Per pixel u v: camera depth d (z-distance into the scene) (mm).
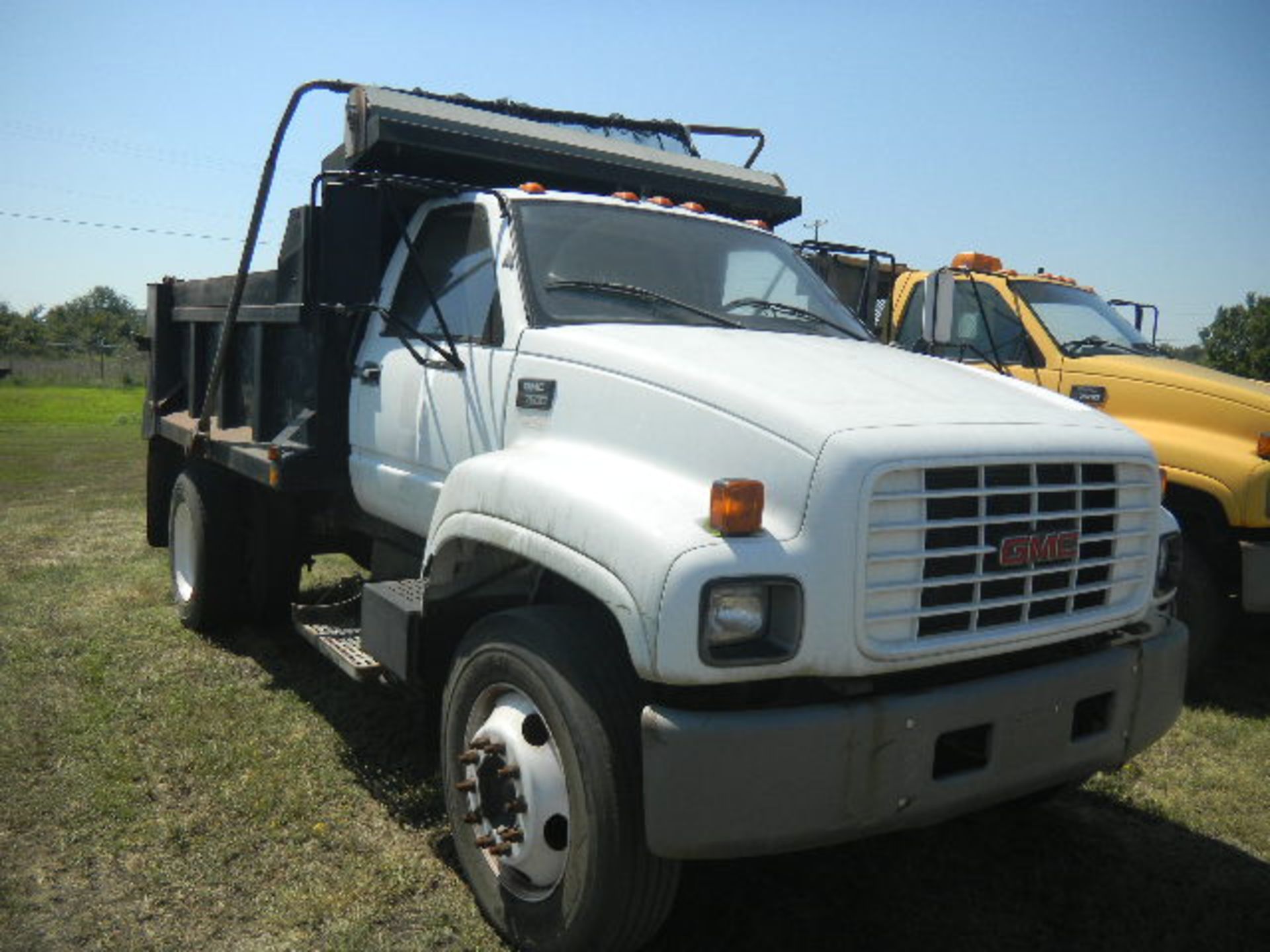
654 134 6258
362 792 4230
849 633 2750
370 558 5773
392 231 4855
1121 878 3822
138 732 4707
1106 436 3344
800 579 2723
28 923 3275
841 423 2863
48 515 10594
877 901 3604
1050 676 3107
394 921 3379
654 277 4238
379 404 4605
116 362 49250
